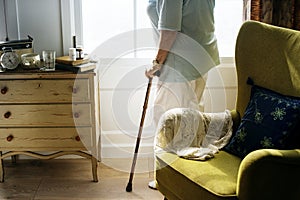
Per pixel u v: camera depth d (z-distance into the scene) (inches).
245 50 93.9
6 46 103.0
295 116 79.7
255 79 92.0
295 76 84.7
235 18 118.7
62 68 101.2
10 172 113.9
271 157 69.6
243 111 94.0
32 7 112.0
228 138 91.0
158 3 90.3
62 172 114.1
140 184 107.7
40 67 103.6
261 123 83.2
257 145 82.2
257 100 87.0
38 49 115.2
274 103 83.5
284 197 73.1
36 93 101.0
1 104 101.7
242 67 94.4
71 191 104.0
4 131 103.6
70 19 113.4
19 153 105.9
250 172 70.1
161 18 88.7
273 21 107.0
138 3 116.3
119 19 117.7
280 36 89.0
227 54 118.8
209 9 93.2
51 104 101.9
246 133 85.1
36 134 104.1
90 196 101.8
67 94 101.0
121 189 105.3
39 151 115.3
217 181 75.3
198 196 76.4
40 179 110.3
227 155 86.4
